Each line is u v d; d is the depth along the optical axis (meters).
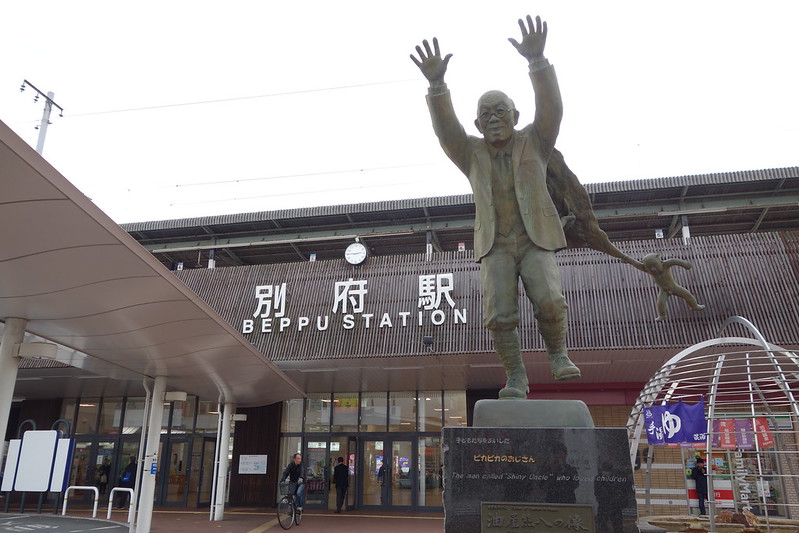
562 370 4.43
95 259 6.55
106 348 9.92
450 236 22.16
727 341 8.73
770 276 13.21
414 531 12.87
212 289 16.50
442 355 13.95
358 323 14.90
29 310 8.05
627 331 13.16
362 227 21.77
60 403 20.59
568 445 3.91
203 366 11.43
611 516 3.77
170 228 21.98
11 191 5.21
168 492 18.78
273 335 15.31
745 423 8.89
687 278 13.53
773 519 8.50
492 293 4.62
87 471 19.61
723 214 19.55
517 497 3.87
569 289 13.93
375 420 18.53
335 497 17.98
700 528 8.12
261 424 19.19
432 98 4.86
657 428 8.32
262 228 22.17
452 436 4.03
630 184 18.45
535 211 4.63
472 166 4.93
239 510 17.39
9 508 18.06
